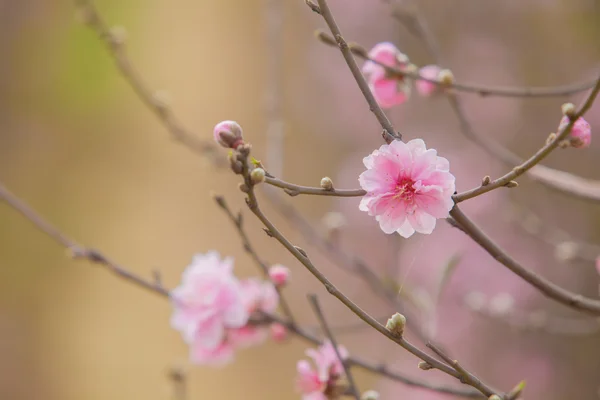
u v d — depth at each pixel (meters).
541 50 2.99
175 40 4.29
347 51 1.51
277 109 2.04
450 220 1.54
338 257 1.80
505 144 2.89
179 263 3.87
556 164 2.71
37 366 3.62
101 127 4.08
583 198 1.66
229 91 4.21
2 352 3.57
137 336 3.79
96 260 1.68
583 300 1.55
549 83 2.95
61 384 3.64
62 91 4.03
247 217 3.73
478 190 1.50
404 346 1.49
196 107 4.20
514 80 3.02
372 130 3.61
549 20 2.99
